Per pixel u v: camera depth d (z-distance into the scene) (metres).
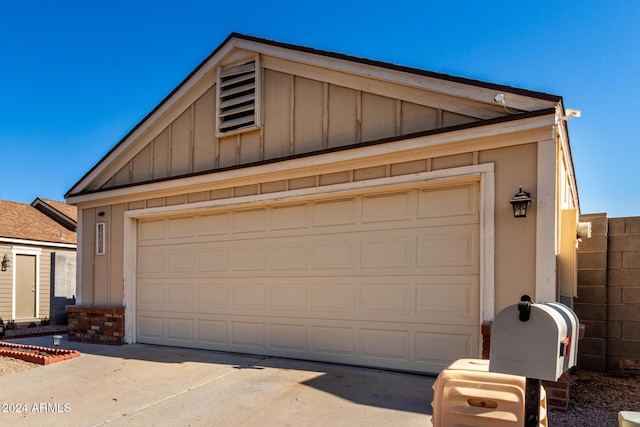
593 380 5.73
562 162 5.64
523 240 4.88
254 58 7.20
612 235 6.35
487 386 2.80
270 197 6.72
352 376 5.43
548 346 2.50
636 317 6.12
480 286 5.09
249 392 4.94
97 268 8.62
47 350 7.24
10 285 13.98
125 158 8.57
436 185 5.56
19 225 15.29
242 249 7.08
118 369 6.13
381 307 5.82
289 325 6.52
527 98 4.92
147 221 8.25
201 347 7.35
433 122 5.64
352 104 6.25
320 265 6.34
